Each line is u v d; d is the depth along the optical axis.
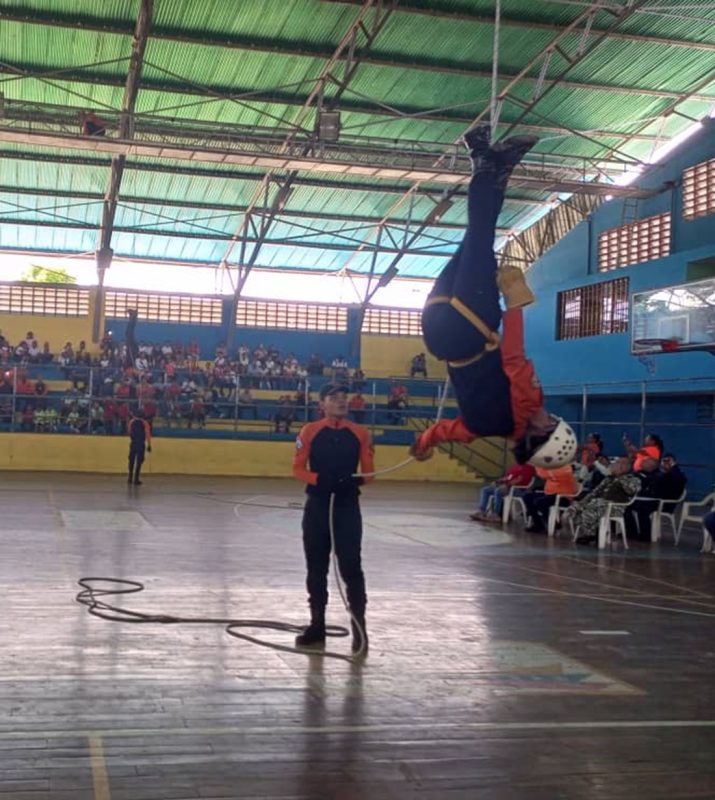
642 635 7.43
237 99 19.25
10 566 9.48
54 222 25.38
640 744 4.81
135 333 29.11
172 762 4.33
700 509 19.56
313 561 6.62
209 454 25.67
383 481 25.83
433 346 3.85
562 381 23.23
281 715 5.07
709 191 19.86
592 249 23.41
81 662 5.98
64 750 4.43
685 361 18.89
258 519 14.92
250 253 27.62
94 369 26.38
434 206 25.11
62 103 19.86
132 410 25.61
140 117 20.17
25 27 17.34
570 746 4.75
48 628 6.85
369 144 21.86
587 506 13.41
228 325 29.73
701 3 16.97
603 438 23.56
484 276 3.78
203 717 4.98
